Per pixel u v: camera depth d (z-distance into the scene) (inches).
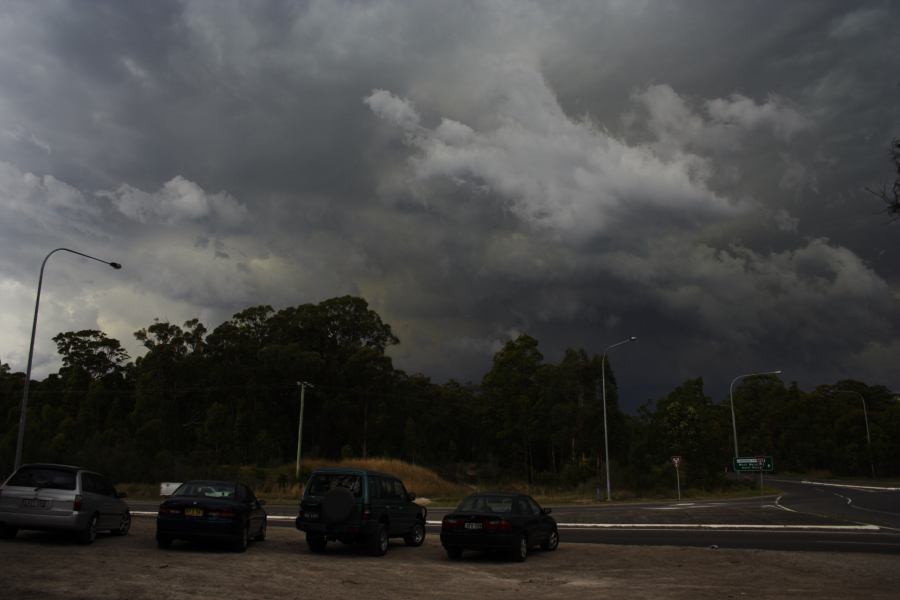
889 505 1621.6
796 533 963.3
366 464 2524.6
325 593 447.5
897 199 422.6
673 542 846.5
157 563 540.1
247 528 676.7
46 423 3324.3
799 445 4384.8
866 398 4611.2
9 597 376.5
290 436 3590.1
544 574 577.9
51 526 612.7
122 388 3969.0
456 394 4370.1
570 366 3309.5
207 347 3700.8
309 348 3715.6
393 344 3996.1
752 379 5073.8
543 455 3816.4
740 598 461.1
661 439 2709.2
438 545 805.9
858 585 518.0
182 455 2994.6
